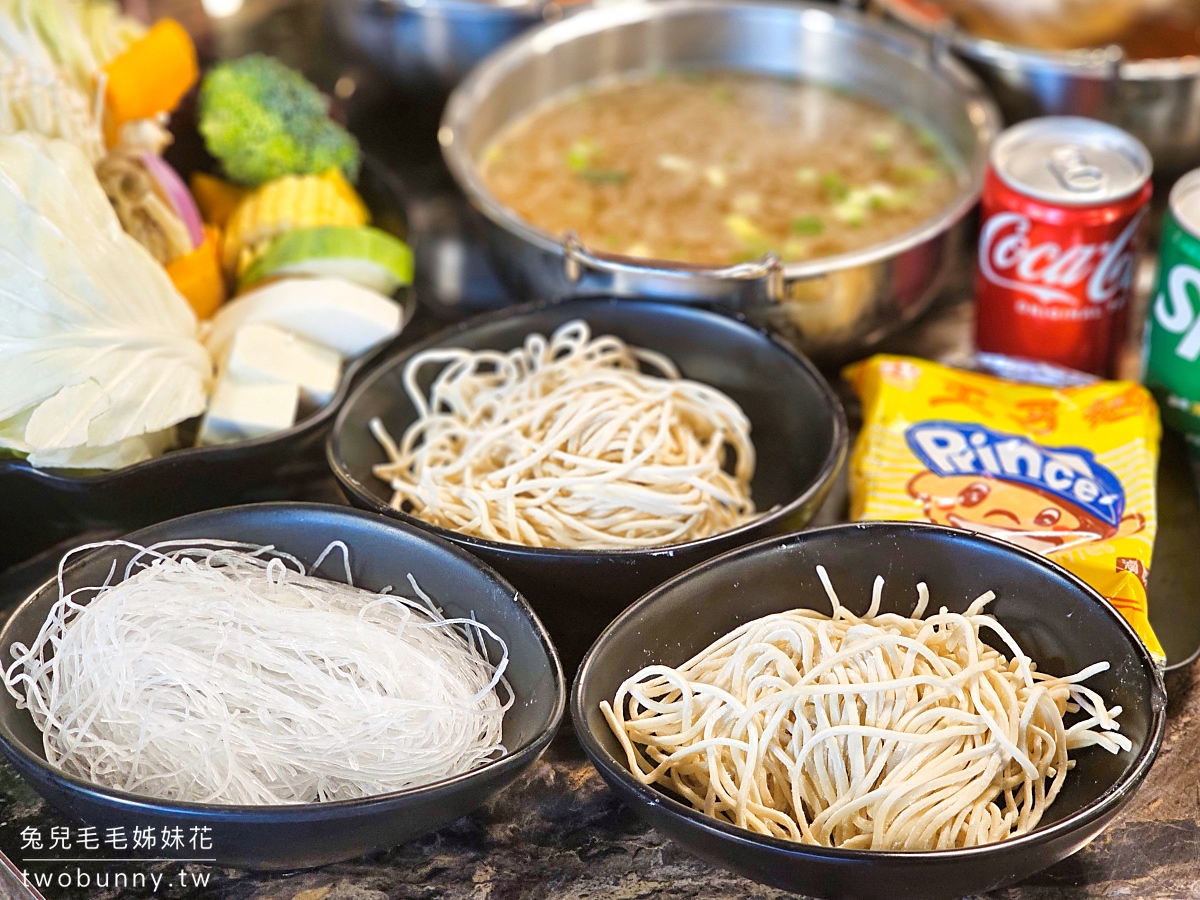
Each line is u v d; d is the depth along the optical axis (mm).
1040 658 492
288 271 614
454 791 449
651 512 548
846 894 443
